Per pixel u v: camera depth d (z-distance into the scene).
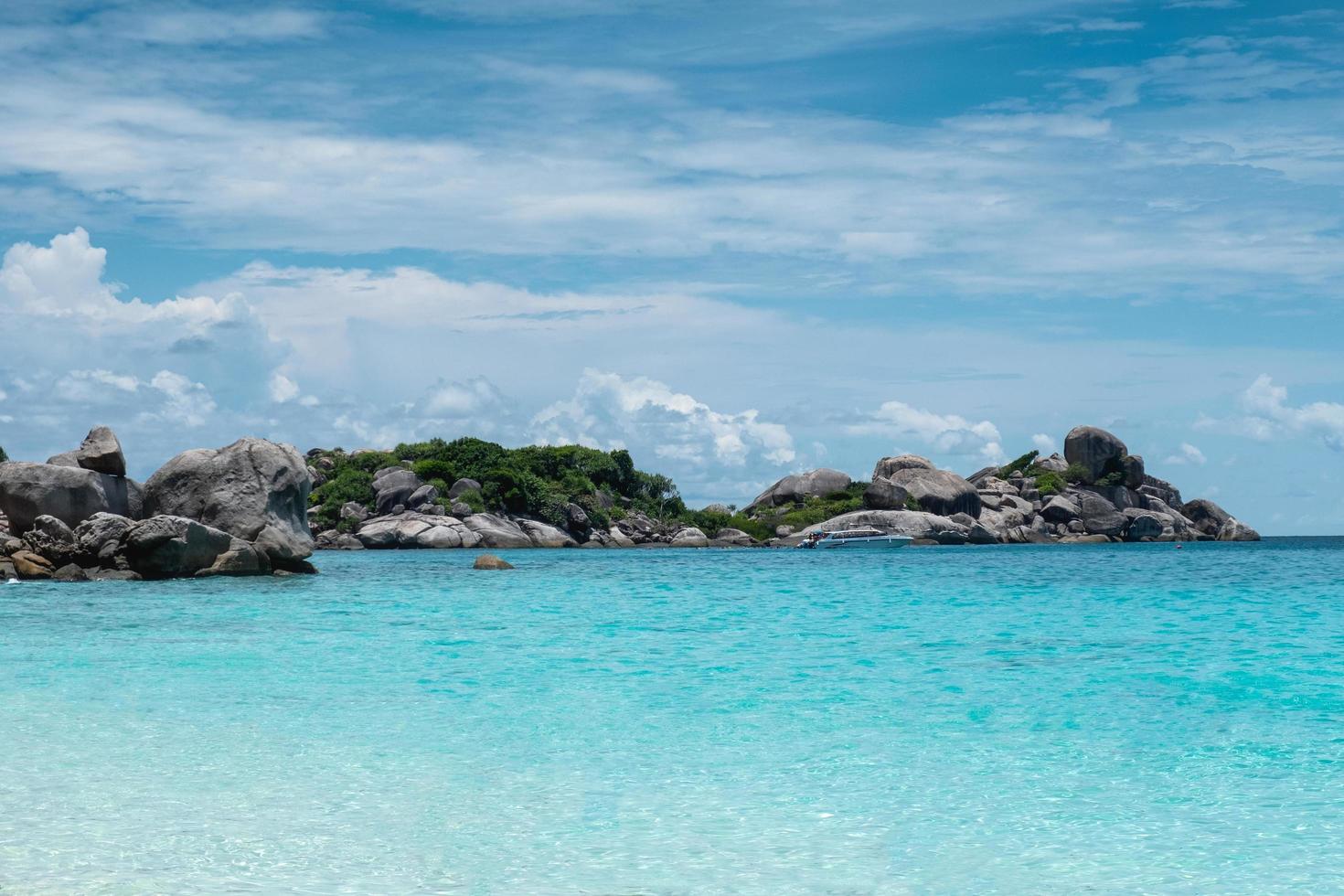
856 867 9.38
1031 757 13.18
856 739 14.12
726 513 132.50
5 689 17.41
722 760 13.03
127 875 8.98
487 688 17.75
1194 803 11.30
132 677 18.69
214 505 43.09
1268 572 55.19
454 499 107.94
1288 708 16.12
